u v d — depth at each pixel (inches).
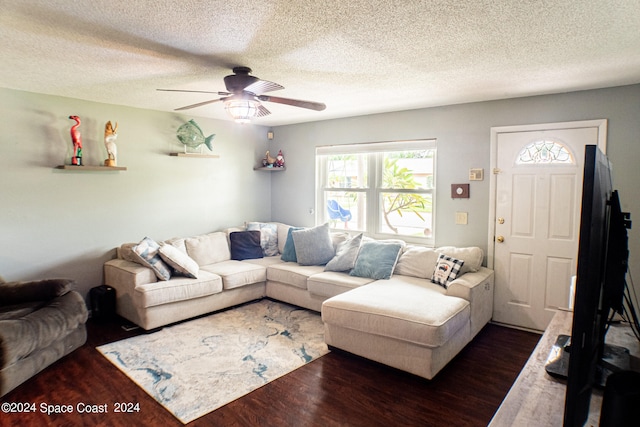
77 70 116.9
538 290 148.2
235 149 219.6
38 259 151.8
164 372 116.3
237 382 110.7
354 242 170.2
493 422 46.6
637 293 126.3
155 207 186.2
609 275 51.0
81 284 163.5
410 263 160.9
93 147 164.2
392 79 125.3
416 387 108.4
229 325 153.9
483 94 145.4
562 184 141.7
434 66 111.1
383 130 186.1
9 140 142.9
